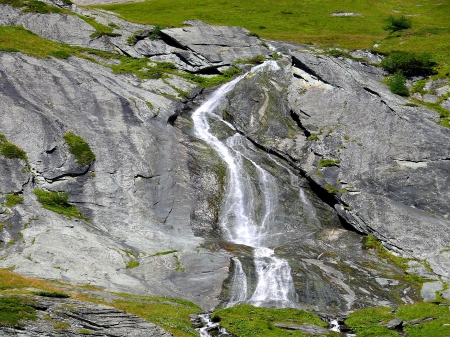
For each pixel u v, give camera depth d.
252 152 71.94
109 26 94.94
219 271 50.84
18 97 68.19
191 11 122.75
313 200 66.06
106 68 82.31
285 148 71.69
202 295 48.09
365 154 67.75
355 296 49.84
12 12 91.00
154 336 37.34
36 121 64.69
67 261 48.06
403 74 83.19
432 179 64.12
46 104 68.69
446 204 61.78
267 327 42.19
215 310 46.34
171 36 91.00
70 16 93.44
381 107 73.50
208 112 78.06
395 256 57.09
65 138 63.72
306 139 72.50
